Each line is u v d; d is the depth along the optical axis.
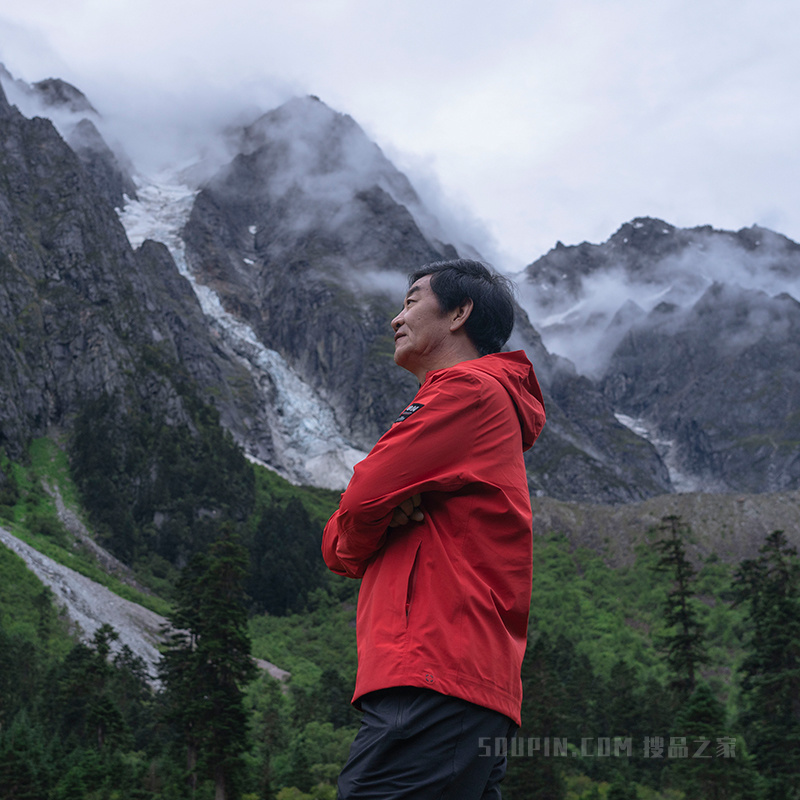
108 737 43.19
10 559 79.31
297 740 49.22
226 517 127.31
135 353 153.88
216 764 34.75
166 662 41.44
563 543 122.56
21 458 123.56
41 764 36.94
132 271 178.38
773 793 32.84
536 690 37.16
